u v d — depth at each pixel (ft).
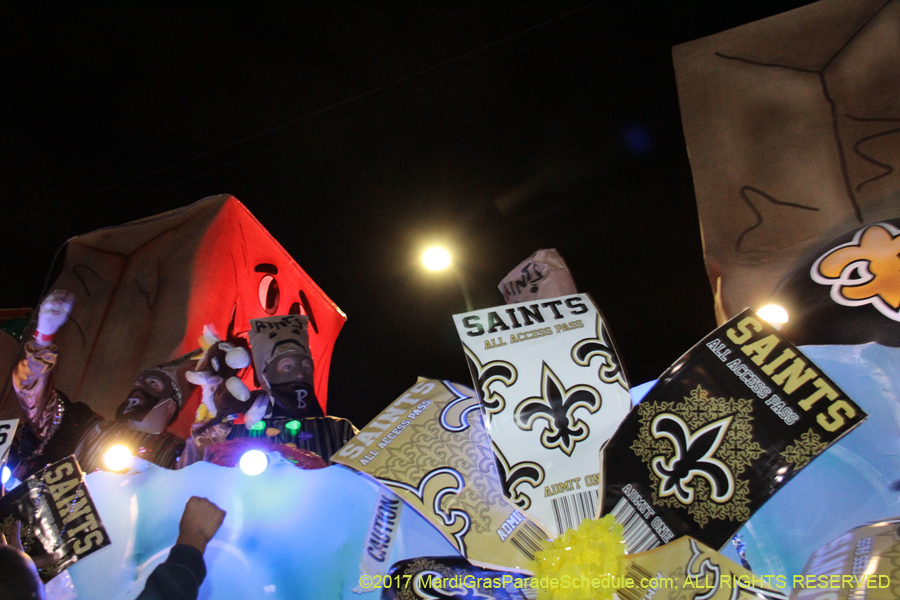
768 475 5.14
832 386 5.26
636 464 5.53
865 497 5.41
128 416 8.71
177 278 9.99
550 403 6.00
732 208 7.61
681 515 5.25
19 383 9.40
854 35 8.17
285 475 7.30
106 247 10.86
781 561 5.41
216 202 10.79
